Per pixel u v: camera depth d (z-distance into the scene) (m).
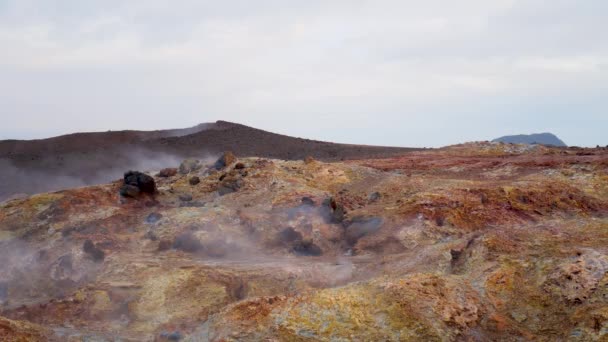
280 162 41.19
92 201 35.81
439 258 20.38
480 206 28.78
